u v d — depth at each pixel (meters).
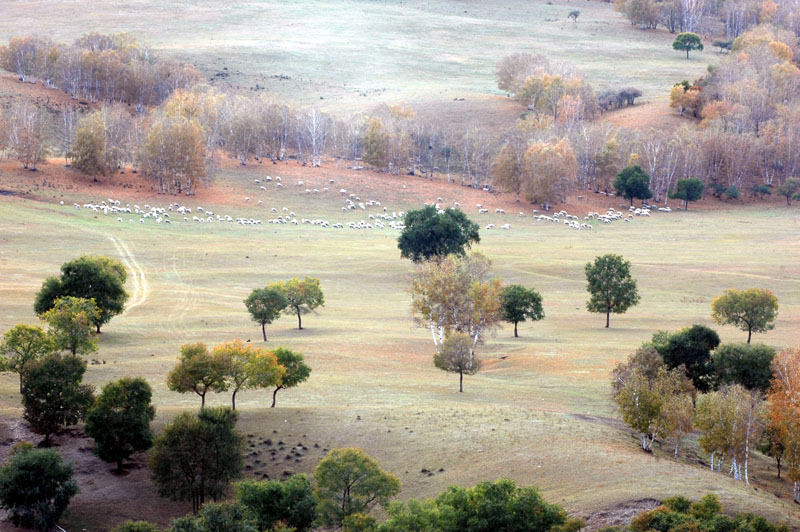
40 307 101.88
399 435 69.06
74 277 103.62
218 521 49.28
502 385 89.69
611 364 97.44
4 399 75.81
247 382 76.69
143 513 59.28
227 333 110.75
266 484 54.69
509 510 50.16
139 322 114.50
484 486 52.56
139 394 65.31
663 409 69.12
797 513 55.38
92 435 63.72
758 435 70.00
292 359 78.62
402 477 62.06
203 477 59.50
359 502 55.69
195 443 58.97
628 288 118.81
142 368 89.88
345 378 90.06
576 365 97.44
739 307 106.88
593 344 108.44
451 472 62.19
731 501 53.94
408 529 48.22
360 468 55.06
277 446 67.75
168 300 129.50
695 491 55.34
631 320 123.56
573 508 53.66
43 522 55.41
